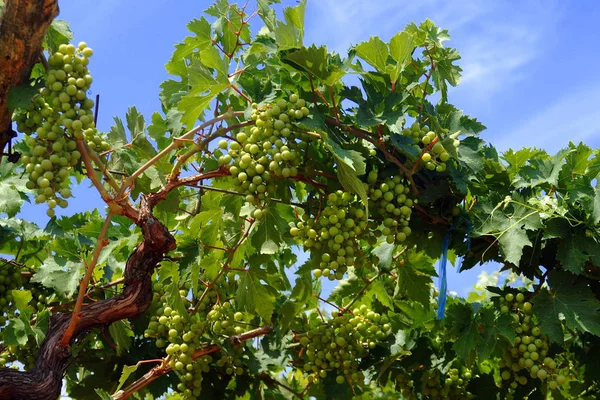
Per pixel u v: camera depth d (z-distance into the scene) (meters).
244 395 1.68
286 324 1.51
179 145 1.28
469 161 1.35
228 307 1.54
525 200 1.37
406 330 1.66
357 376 1.56
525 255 1.39
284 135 1.25
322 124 1.26
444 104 1.49
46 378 1.20
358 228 1.31
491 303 1.54
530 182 1.39
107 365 1.64
